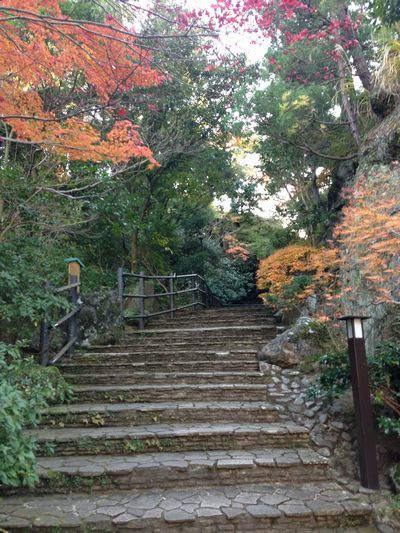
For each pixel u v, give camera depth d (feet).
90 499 10.14
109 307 21.71
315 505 9.65
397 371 12.08
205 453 11.97
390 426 10.54
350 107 22.93
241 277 43.27
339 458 11.82
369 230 12.72
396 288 13.52
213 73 27.78
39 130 13.35
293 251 24.07
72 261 20.15
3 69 12.53
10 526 8.77
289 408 14.23
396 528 9.11
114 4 9.96
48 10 11.43
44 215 19.66
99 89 12.54
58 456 11.93
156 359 18.62
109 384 16.63
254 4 10.82
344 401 13.65
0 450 7.00
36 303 13.84
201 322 25.08
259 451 12.10
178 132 28.99
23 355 17.61
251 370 17.30
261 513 9.24
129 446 12.03
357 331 11.40
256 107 24.14
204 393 15.29
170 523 9.01
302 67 23.12
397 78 17.66
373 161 17.90
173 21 10.07
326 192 31.14
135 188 32.96
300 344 16.98
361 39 22.16
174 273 36.96
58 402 15.07
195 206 39.24
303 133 25.32
